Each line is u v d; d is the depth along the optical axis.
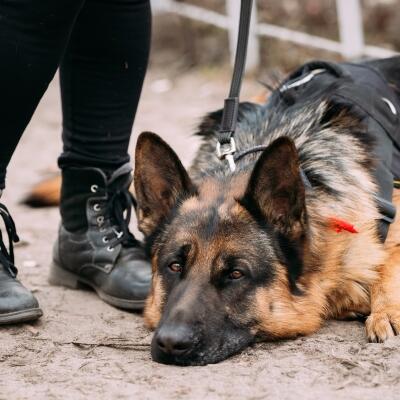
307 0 15.54
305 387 4.11
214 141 5.94
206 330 4.46
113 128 5.74
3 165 5.11
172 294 4.58
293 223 4.75
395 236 5.44
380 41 14.69
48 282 6.38
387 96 5.95
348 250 5.16
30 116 5.01
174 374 4.33
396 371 4.25
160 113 13.31
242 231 4.66
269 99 6.34
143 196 5.07
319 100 5.75
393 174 5.61
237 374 4.30
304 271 4.90
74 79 5.59
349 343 4.80
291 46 14.97
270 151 4.61
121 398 4.06
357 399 3.95
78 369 4.49
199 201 4.87
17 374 4.44
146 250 5.14
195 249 4.62
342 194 5.21
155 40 17.31
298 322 4.88
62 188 6.03
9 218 5.38
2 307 5.07
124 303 5.67
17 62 4.75
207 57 16.25
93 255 5.89
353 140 5.53
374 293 5.18
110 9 5.38
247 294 4.63
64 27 4.80
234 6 14.84
